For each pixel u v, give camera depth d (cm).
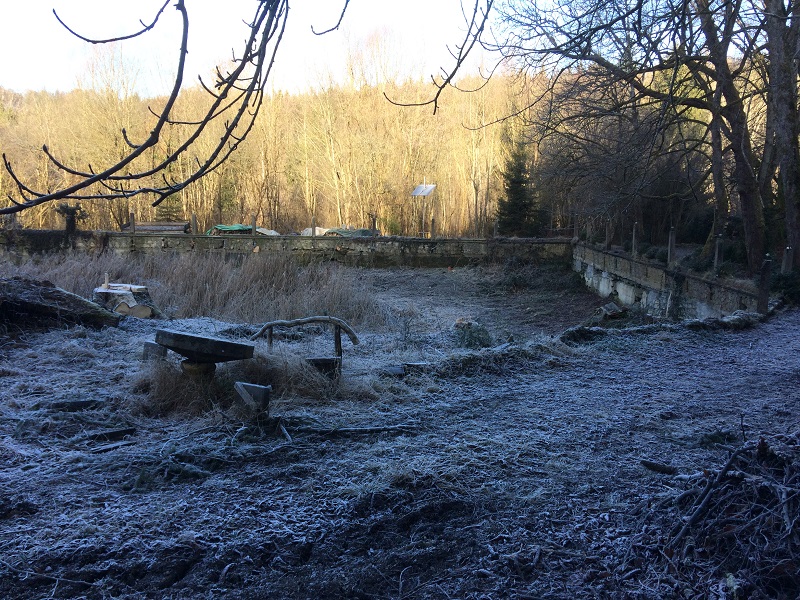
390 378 597
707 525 306
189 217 4106
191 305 1193
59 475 378
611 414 516
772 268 1339
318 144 4209
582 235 2486
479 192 3941
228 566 288
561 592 272
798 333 898
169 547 299
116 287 1070
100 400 511
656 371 673
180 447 418
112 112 3697
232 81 210
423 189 3522
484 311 1809
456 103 3947
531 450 430
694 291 1310
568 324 1625
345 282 1340
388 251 2541
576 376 648
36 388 546
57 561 289
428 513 340
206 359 510
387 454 420
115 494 358
